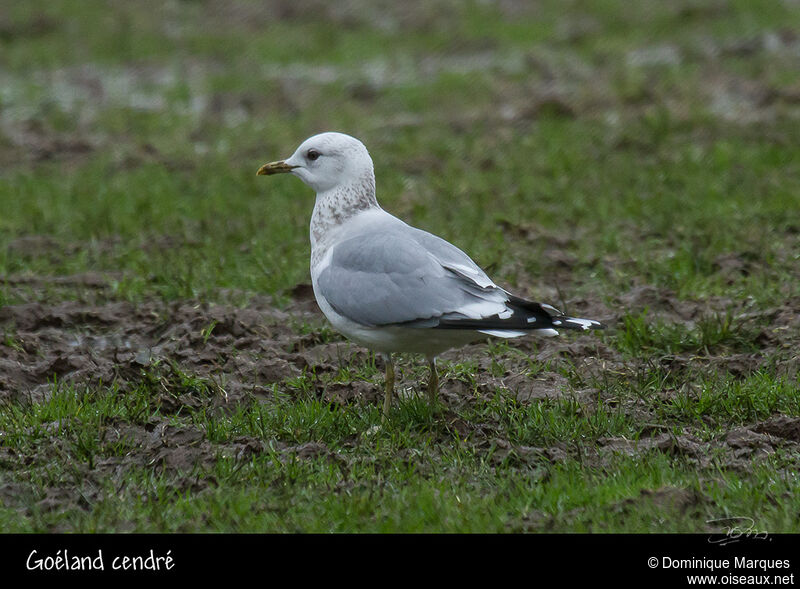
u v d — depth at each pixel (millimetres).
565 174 18953
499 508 8727
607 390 11047
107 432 10141
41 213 17172
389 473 9414
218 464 9461
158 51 31062
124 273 14750
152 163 20344
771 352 11859
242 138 22328
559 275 14398
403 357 11977
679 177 18250
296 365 11805
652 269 14242
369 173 10664
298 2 36344
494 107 24625
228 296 13797
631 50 30281
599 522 8500
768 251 14555
